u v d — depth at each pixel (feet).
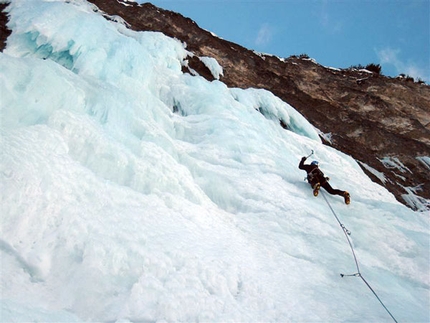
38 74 19.72
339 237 22.27
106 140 19.06
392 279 20.16
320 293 16.76
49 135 17.20
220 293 14.53
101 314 12.22
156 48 40.40
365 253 21.97
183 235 16.63
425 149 49.16
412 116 55.88
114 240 14.29
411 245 23.49
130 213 16.20
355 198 28.73
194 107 33.99
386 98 56.54
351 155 44.21
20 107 18.34
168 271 14.12
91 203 15.61
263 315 14.42
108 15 47.14
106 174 18.39
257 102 42.37
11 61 19.56
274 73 52.85
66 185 15.55
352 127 48.62
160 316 12.59
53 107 19.71
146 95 28.53
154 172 19.47
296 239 20.83
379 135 48.42
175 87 35.22
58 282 12.87
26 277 12.56
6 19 32.45
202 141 28.86
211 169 24.98
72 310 12.27
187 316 13.00
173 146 24.14
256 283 15.70
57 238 13.76
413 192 43.60
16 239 13.32
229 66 49.80
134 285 12.92
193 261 15.05
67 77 21.93
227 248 17.43
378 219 25.36
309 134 42.83
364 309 16.46
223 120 30.99
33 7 33.53
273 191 24.52
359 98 54.60
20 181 14.46
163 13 51.72
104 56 29.71
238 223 20.85
